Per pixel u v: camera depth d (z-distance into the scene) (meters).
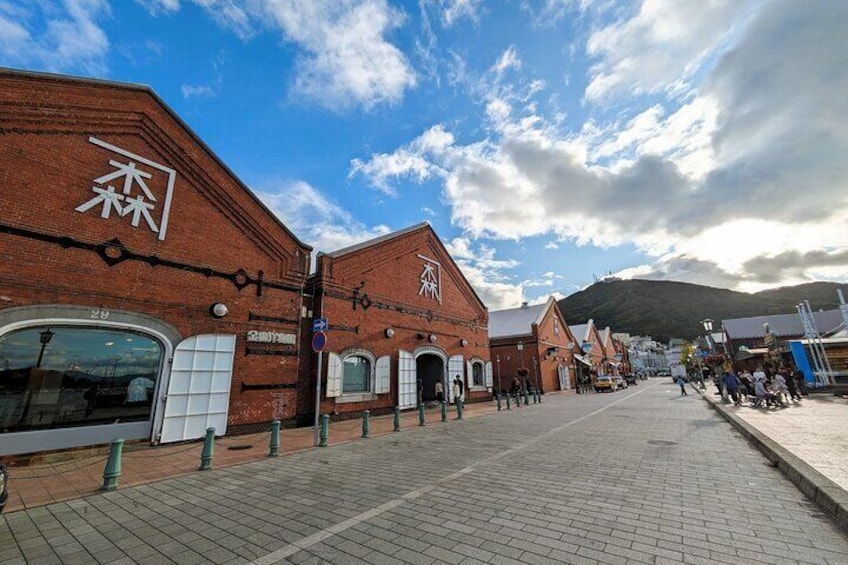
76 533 4.68
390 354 18.52
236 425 11.80
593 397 28.27
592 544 4.03
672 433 11.16
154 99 11.10
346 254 16.89
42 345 8.69
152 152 10.95
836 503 4.46
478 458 8.44
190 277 11.32
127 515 5.29
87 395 9.18
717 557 3.70
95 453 9.07
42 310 8.61
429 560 3.76
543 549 3.94
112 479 6.49
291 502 5.71
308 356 14.80
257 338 12.73
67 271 9.07
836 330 28.62
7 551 4.21
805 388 19.78
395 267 19.84
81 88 9.76
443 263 23.95
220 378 11.55
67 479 7.14
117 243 9.95
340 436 11.84
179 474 7.45
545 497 5.64
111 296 9.70
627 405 20.72
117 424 9.52
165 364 10.45
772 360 26.44
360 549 4.05
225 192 12.45
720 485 6.04
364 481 6.79
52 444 8.51
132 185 10.45
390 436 11.88
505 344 36.31
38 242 8.74
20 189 8.62
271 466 8.08
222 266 12.13
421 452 9.29
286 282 13.93
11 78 8.72
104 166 9.98
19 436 8.14
